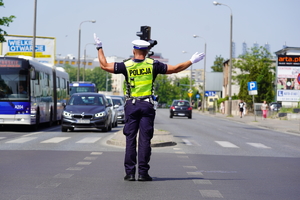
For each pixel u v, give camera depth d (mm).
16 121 27531
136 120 10336
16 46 62562
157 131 25344
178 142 22172
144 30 18734
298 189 10070
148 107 10195
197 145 20859
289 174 12453
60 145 19188
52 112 34812
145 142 10375
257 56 101750
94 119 27594
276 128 38875
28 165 12922
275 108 76312
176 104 60281
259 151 19156
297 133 33875
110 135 25516
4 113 27531
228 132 32031
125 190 9328
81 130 30188
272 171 12969
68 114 27656
